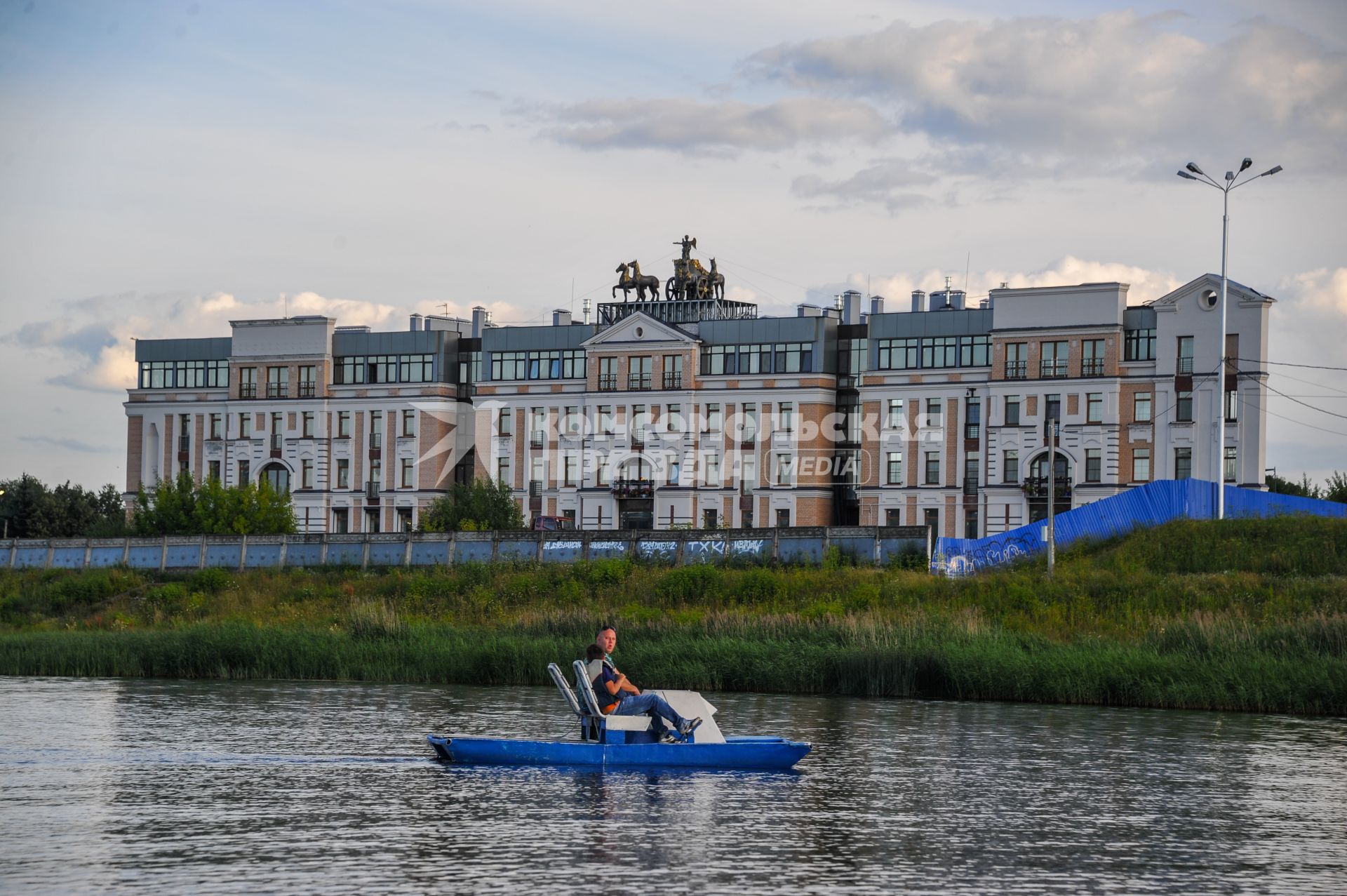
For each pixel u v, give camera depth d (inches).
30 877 929.5
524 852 999.0
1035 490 4254.4
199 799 1184.2
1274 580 2635.3
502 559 3358.8
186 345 5305.1
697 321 4859.7
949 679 2016.5
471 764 1359.5
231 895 889.5
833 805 1187.3
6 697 1987.0
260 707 1859.0
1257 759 1455.5
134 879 924.0
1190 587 2610.7
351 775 1304.1
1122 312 4205.2
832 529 3147.1
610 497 4781.0
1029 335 4296.3
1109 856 1020.5
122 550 3762.3
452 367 5073.8
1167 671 1957.4
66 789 1230.9
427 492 4958.2
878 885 930.7
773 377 4635.8
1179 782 1322.6
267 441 5162.4
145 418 5354.3
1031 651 2124.8
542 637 2381.9
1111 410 4178.2
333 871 944.9
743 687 2105.1
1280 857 1022.4
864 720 1747.0
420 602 3065.9
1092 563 2982.3
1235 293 4008.4
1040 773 1363.2
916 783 1299.2
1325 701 1849.2
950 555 3024.1
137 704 1884.8
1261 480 3983.8
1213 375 4028.1
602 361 4832.7
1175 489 3302.2
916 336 4495.6
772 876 945.5
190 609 3218.5
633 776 1305.4
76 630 3085.6
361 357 5093.5
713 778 1304.1
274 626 2706.7
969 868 979.3
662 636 2319.1
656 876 942.4
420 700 1947.6
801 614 2608.3
